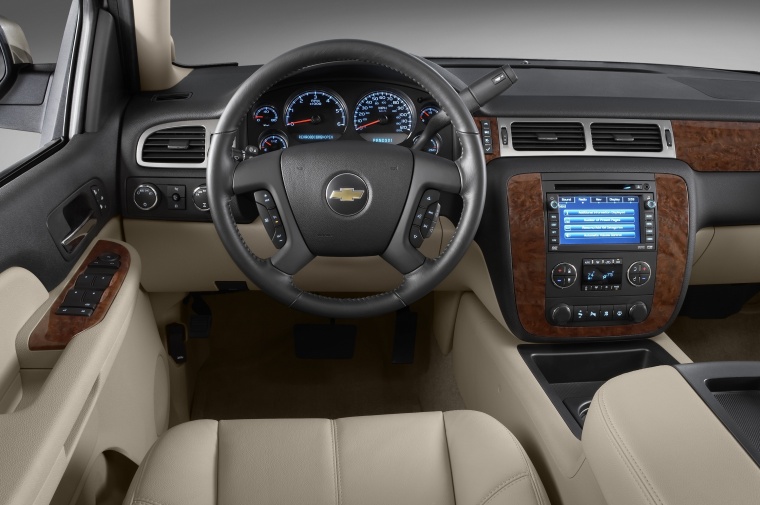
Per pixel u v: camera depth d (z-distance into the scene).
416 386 1.93
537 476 0.96
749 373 0.82
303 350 1.92
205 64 1.77
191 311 1.86
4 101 1.39
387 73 1.46
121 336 1.12
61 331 1.02
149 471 0.94
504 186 1.39
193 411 1.86
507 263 1.40
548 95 1.51
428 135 1.33
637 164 1.42
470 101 1.26
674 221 1.42
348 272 1.58
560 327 1.43
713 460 0.68
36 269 1.09
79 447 1.03
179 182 1.48
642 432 0.75
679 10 2.66
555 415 1.17
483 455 0.98
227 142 1.21
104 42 1.41
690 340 2.03
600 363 1.46
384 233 1.26
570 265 1.40
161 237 1.54
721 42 2.22
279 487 0.97
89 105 1.37
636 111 1.48
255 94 1.19
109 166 1.44
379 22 2.43
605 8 2.68
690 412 0.75
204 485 0.95
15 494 0.70
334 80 1.47
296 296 1.29
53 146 1.28
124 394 1.28
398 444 1.04
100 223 1.38
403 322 1.87
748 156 1.51
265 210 1.25
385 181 1.23
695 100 1.54
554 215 1.39
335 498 0.96
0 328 0.94
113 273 1.20
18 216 1.05
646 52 2.08
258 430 1.06
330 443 1.04
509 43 2.14
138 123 1.48
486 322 1.56
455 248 1.26
